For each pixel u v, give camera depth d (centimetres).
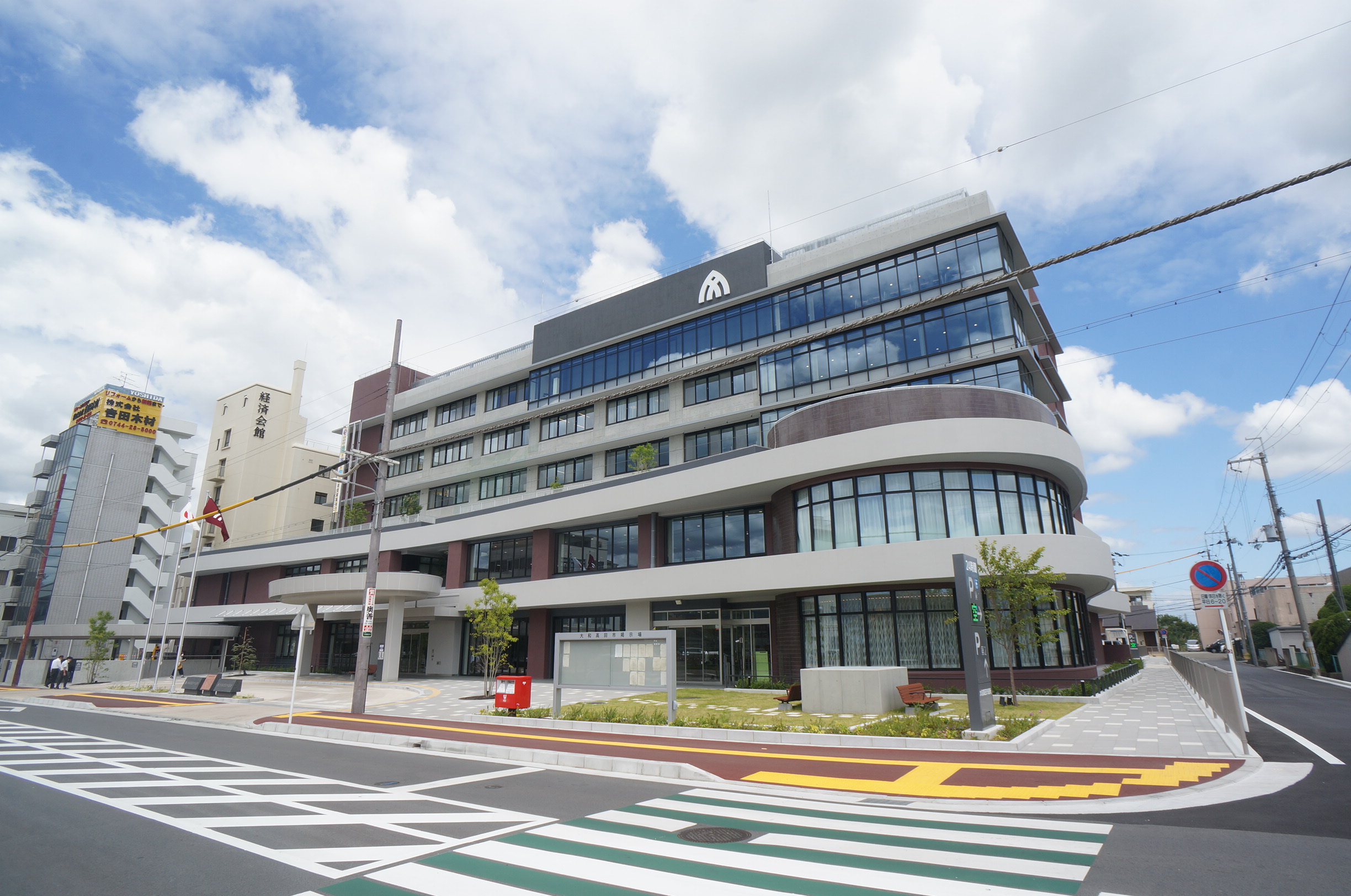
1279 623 6956
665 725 1644
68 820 863
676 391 3875
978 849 709
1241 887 592
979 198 3075
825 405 2648
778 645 2877
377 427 5700
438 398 5125
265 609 4291
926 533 2414
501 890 601
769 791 1030
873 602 2533
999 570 2047
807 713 1944
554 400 4466
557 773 1198
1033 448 2398
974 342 2956
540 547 3700
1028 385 2966
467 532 3988
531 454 4469
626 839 761
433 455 5150
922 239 3162
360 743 1598
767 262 3725
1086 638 3025
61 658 3547
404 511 4972
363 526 4497
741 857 688
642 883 613
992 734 1427
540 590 3516
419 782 1112
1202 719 1742
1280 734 1530
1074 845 717
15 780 1136
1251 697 2598
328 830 809
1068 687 2309
